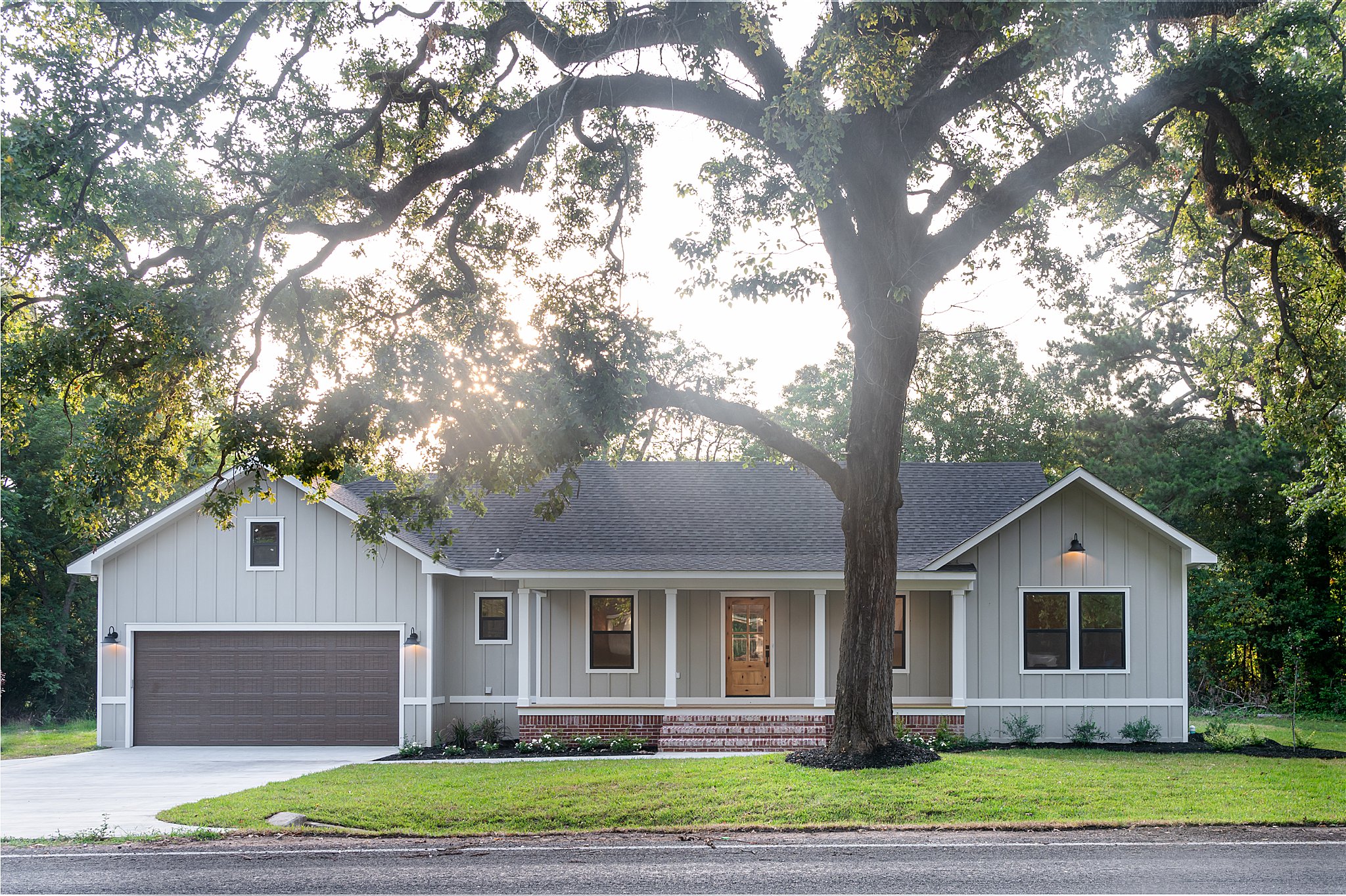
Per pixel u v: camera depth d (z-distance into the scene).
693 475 25.55
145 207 13.64
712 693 21.98
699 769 14.80
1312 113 15.80
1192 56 16.12
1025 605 20.31
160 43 14.31
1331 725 24.45
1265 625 31.28
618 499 24.42
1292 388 20.02
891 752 14.85
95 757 19.27
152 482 16.50
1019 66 14.82
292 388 14.05
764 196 15.61
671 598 20.81
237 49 14.30
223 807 12.77
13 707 35.28
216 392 15.55
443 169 15.95
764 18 13.84
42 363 13.41
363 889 8.77
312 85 15.05
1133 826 11.12
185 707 21.20
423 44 15.57
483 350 15.55
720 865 9.58
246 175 14.17
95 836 11.20
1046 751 17.77
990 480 24.98
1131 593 20.23
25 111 12.81
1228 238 20.80
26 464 34.94
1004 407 40.34
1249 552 32.94
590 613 22.09
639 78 15.70
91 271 13.16
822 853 10.07
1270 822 11.20
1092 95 13.98
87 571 21.36
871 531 15.34
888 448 15.38
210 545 21.41
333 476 14.37
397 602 21.08
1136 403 34.25
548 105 15.34
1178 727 19.95
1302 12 15.88
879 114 14.31
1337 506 23.66
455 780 14.75
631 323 14.99
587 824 11.70
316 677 21.09
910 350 15.33
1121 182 19.75
